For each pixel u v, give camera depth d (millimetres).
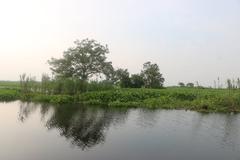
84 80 55750
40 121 27266
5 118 28172
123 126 26156
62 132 22703
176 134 23172
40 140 19734
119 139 20906
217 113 38375
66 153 16859
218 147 19344
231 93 50750
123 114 34562
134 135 22375
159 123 28266
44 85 52781
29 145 18281
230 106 42500
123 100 47438
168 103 45625
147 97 49656
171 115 34688
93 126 25781
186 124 28078
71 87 52750
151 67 83250
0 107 37094
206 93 52688
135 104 45625
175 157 16875
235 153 18016
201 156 17234
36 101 46906
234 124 28719
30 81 53562
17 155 16156
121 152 17500
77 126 25516
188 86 99938
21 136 20656
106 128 25000
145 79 82500
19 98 50031
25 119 28031
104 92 49688
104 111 37219
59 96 48156
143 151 17875
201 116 34469
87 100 48344
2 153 16406
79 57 66625
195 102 44719
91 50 67625
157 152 17750
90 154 16844
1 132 21672
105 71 69500
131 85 77062
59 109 37750
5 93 49000
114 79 75438
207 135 23062
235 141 21188
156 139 21203
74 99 48219
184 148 18844
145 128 25391
